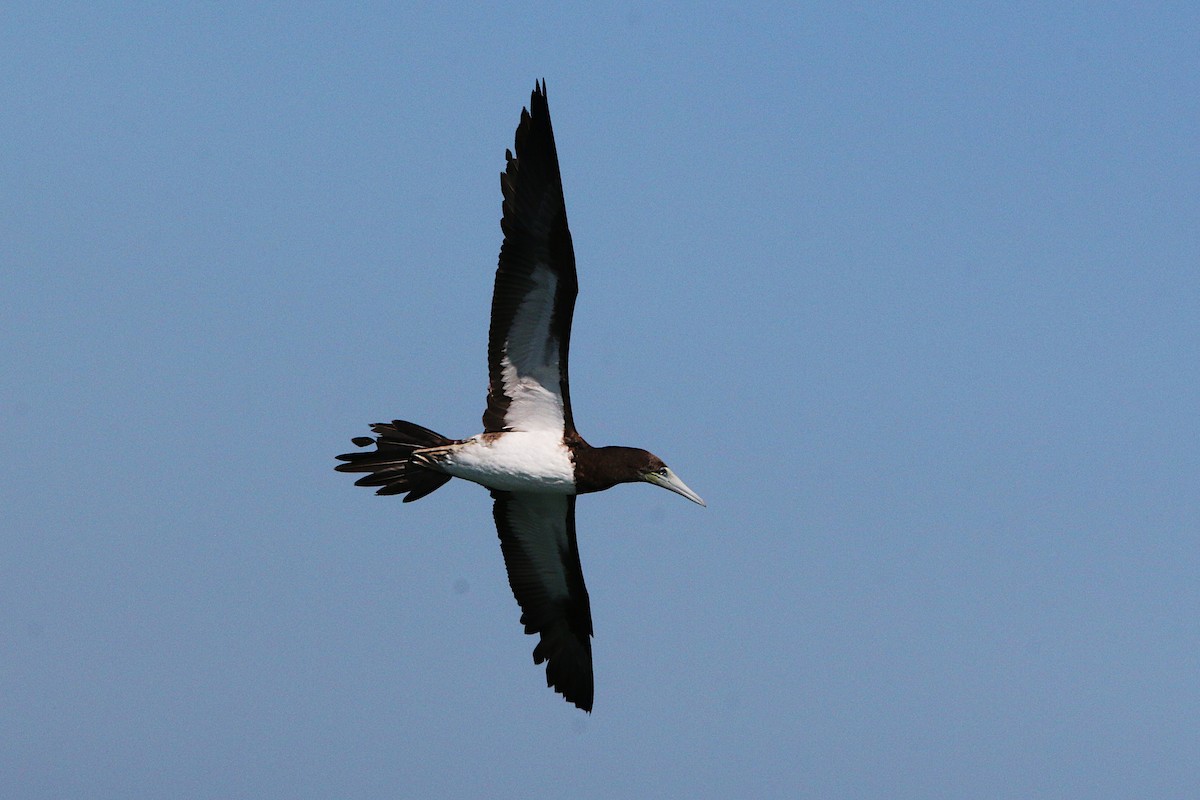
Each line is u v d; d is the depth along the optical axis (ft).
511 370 57.47
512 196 54.39
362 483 59.36
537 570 63.93
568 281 55.21
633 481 59.21
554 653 65.16
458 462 57.47
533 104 53.52
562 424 57.82
